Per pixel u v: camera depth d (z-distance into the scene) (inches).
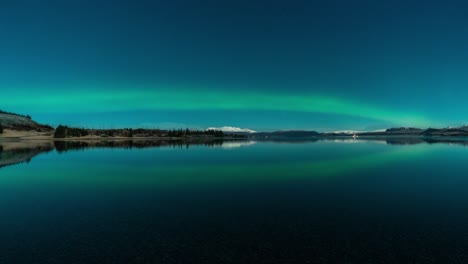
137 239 584.1
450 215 728.3
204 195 971.9
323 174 1430.9
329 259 497.4
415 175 1376.7
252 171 1557.6
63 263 486.3
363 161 2073.1
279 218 713.0
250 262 489.1
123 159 2281.0
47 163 1984.5
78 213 767.7
